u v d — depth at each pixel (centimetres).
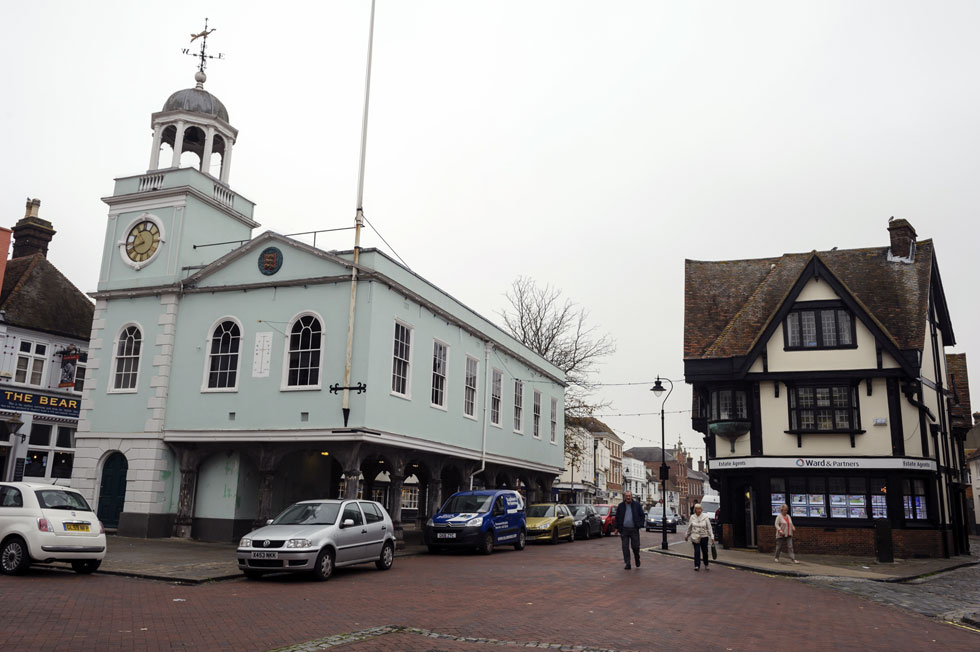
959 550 2748
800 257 2906
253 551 1325
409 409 2227
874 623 1085
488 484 2888
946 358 3334
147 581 1308
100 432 2278
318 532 1364
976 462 5456
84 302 3206
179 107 2467
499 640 858
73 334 2991
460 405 2603
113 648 760
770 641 901
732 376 2541
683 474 12038
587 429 4806
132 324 2323
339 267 2098
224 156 2542
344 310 2062
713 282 2991
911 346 2423
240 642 805
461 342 2647
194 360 2227
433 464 2445
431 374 2392
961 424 3203
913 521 2364
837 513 2378
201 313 2255
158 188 2388
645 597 1247
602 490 8150
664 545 2417
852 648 881
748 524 2567
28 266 3084
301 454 2411
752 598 1299
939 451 2617
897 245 2748
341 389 1997
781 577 1734
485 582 1392
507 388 3089
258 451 2091
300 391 2058
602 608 1110
